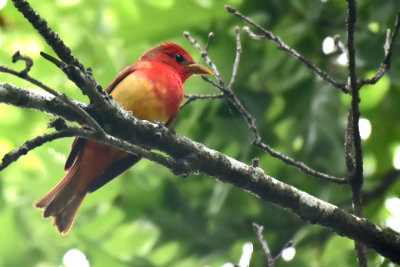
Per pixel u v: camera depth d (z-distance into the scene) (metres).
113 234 13.05
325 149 12.37
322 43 12.26
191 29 12.71
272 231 12.93
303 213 7.29
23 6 5.63
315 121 12.40
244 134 12.59
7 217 13.01
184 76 10.17
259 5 12.68
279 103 12.69
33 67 12.24
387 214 12.55
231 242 12.95
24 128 13.09
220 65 12.58
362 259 7.29
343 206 12.27
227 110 12.59
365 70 12.53
